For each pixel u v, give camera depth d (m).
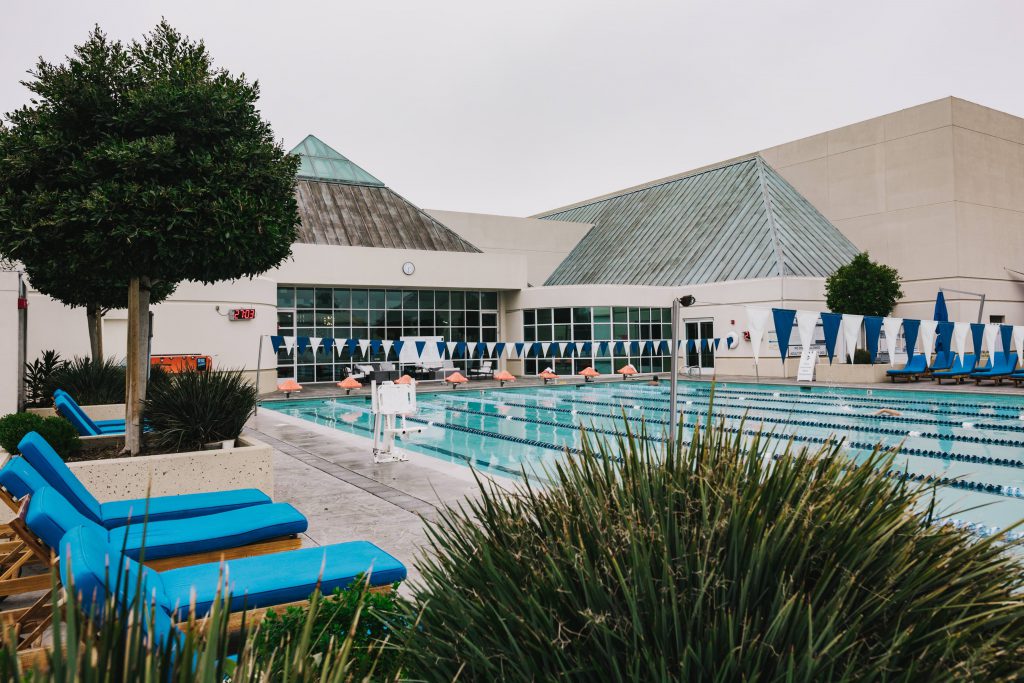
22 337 9.25
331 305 27.81
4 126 6.34
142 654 1.33
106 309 12.34
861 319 13.00
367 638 2.46
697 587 1.91
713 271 31.45
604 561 2.03
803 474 2.33
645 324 30.77
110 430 8.74
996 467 10.27
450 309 30.53
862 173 33.81
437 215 36.84
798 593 1.78
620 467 2.54
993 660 1.77
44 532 3.12
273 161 7.07
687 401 20.17
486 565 2.23
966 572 2.07
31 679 1.28
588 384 26.73
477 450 12.51
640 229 39.03
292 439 11.73
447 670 2.09
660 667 1.77
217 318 22.31
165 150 6.09
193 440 7.20
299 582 3.35
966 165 30.98
